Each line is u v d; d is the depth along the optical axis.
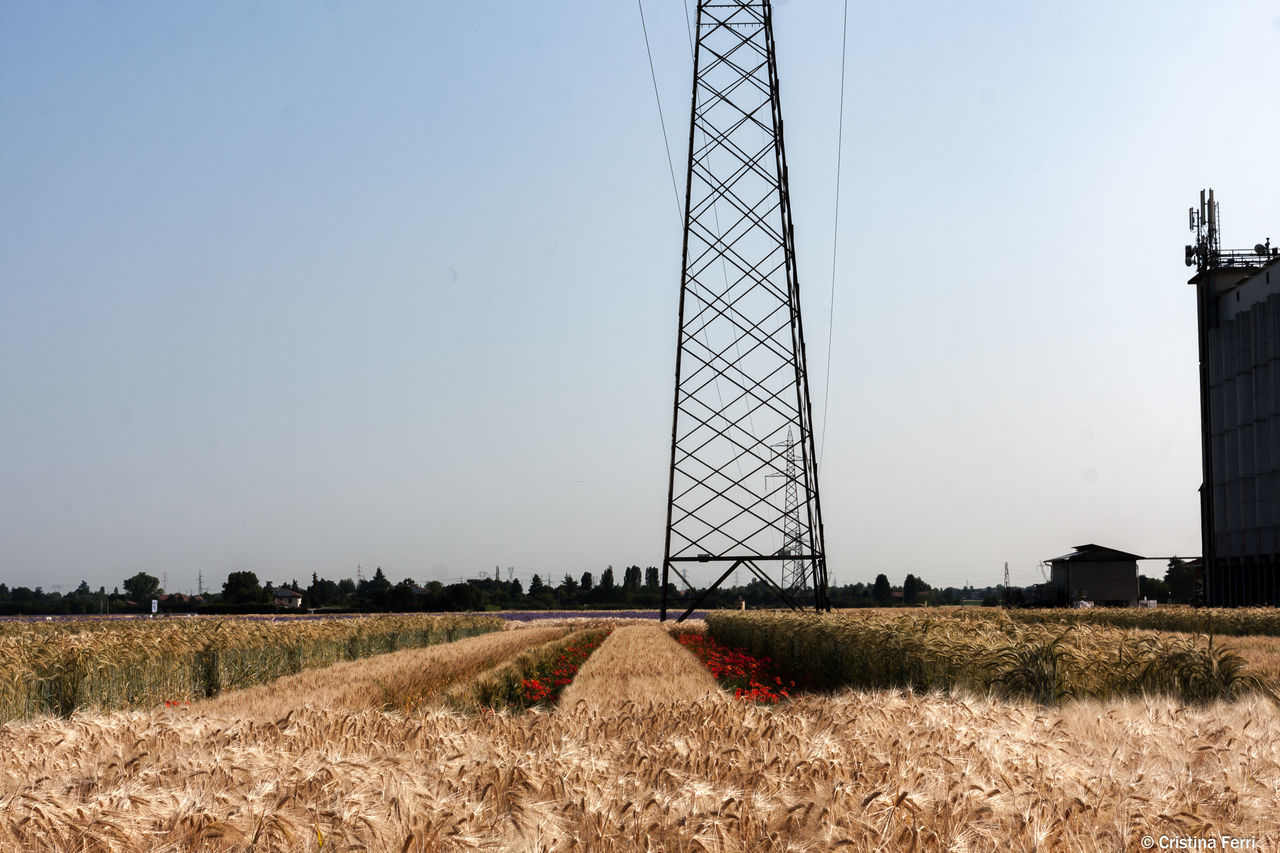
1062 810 6.09
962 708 9.91
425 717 10.40
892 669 18.33
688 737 8.73
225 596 144.38
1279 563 71.12
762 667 30.22
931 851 5.55
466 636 55.47
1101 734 9.05
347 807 6.04
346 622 39.72
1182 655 14.57
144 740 9.15
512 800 6.36
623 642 40.53
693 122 46.69
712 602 115.94
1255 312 74.44
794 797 6.55
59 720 10.20
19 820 5.70
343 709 10.53
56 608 130.12
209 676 25.12
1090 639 15.92
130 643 22.50
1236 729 9.02
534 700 20.47
